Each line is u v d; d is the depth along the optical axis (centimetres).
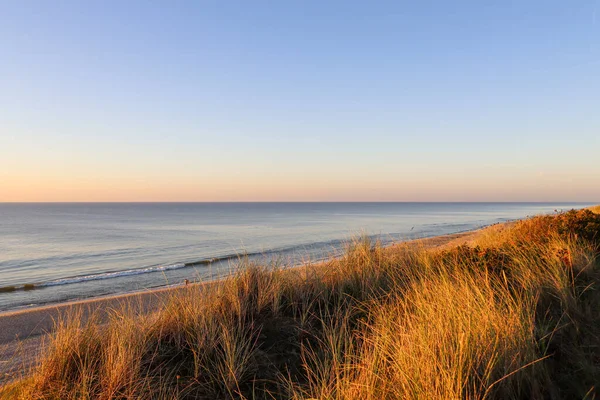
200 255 2752
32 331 766
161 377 346
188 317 441
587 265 511
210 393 326
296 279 580
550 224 821
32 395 324
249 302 516
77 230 5784
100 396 312
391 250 730
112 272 2031
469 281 475
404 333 343
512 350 293
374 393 276
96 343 396
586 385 278
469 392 253
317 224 6694
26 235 4841
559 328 359
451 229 4403
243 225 6756
